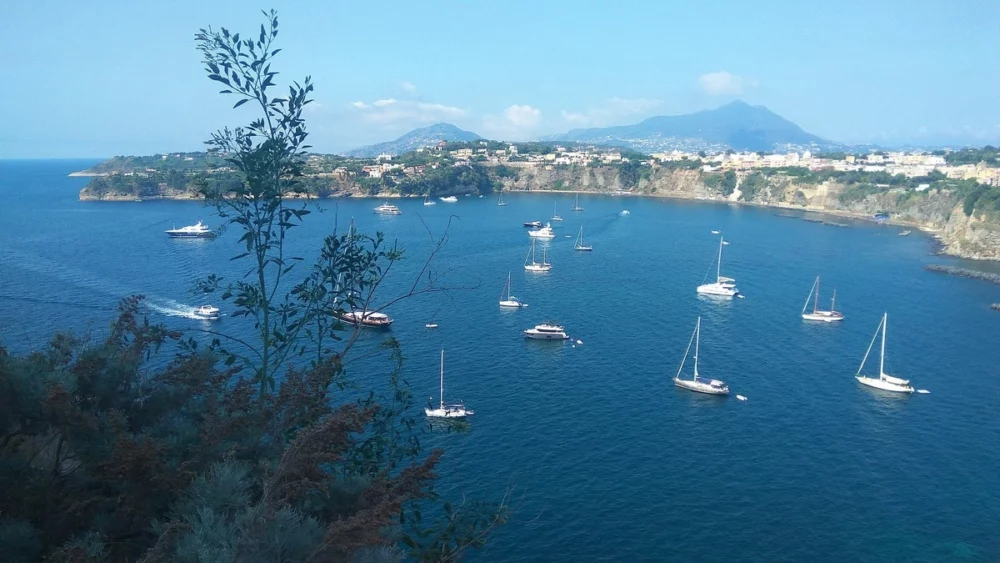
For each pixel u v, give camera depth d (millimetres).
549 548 31328
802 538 33219
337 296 11367
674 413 48062
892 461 41781
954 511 36188
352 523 6520
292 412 8969
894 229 167875
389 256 11719
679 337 68125
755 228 163625
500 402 48531
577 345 63844
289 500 7570
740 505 35906
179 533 6359
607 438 43219
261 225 10305
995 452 43562
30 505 7414
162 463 7383
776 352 64562
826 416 48781
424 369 54281
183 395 9352
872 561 31703
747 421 47188
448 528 9750
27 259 90812
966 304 86875
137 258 94188
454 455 39469
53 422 7672
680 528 33469
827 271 108625
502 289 88438
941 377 58500
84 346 9398
